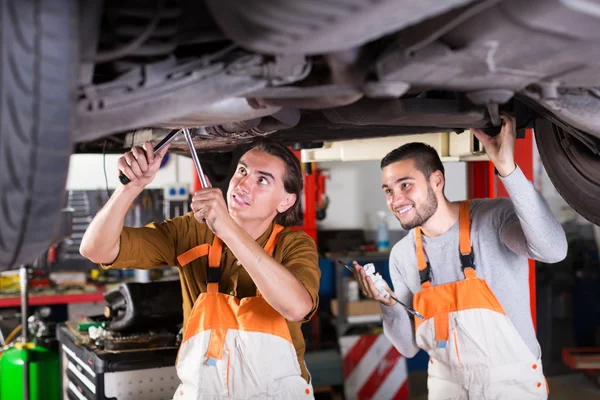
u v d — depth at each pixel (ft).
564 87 3.89
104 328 8.48
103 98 3.11
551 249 5.47
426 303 6.25
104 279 15.85
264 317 5.33
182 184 16.51
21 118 2.62
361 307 14.47
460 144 7.27
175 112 3.30
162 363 7.60
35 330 11.11
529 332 6.18
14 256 3.15
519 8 2.84
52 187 2.88
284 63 3.25
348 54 3.38
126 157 5.04
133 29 3.04
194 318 5.44
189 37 3.30
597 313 16.67
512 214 6.02
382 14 2.55
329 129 6.70
